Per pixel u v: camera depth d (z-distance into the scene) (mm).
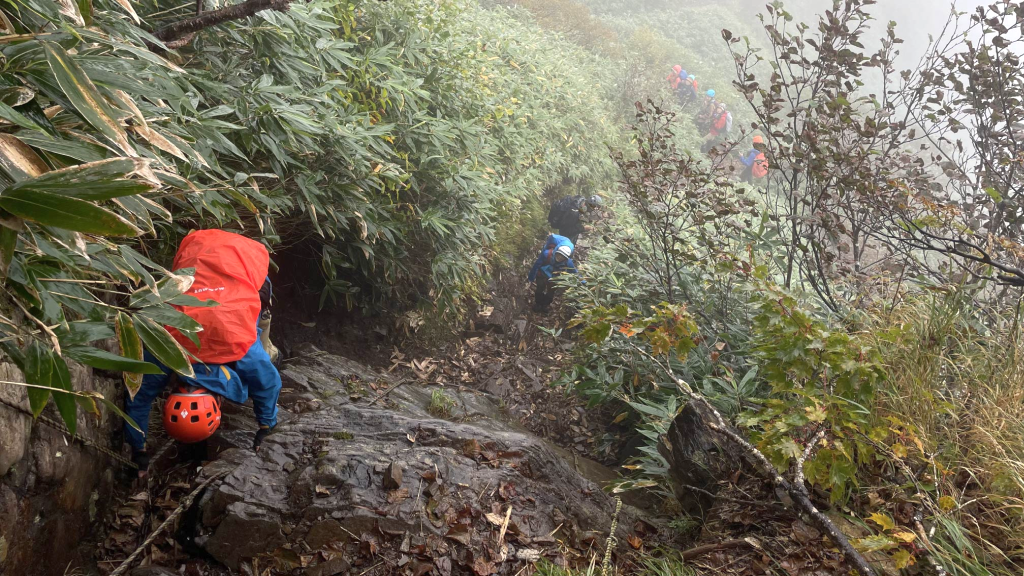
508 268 7863
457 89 6305
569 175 9547
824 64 4688
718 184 5020
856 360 3061
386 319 6098
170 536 3236
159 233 3826
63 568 2867
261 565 3084
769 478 3174
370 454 3553
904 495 3135
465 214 5840
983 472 3068
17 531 2531
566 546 3338
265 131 3592
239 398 3164
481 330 6770
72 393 1567
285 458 3578
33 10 1594
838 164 4520
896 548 2799
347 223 4559
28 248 1528
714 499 3592
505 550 3225
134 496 3420
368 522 3211
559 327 7305
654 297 5855
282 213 4703
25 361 1561
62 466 2816
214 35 3691
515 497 3523
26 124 1330
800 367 3119
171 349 1758
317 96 4109
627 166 5324
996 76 4570
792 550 3000
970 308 3891
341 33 5641
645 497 4258
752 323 5027
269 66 4141
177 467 3658
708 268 5629
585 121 10734
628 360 5434
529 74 9602
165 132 2100
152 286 1841
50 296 1667
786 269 5418
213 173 3395
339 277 5867
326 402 4496
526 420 5641
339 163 4445
